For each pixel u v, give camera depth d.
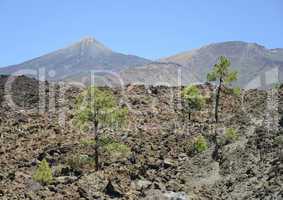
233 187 53.53
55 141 70.94
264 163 55.66
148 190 53.31
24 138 73.19
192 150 64.75
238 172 56.56
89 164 61.38
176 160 63.12
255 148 60.16
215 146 64.81
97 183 54.22
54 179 56.19
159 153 64.69
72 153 65.44
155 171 59.50
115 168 58.88
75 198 49.94
